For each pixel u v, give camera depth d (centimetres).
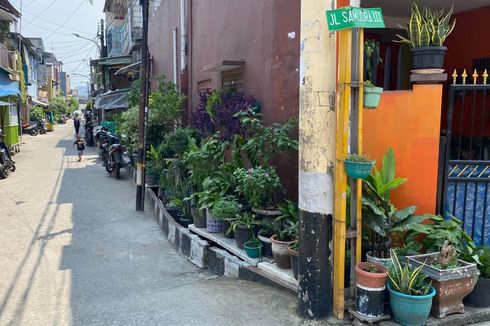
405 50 730
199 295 430
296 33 498
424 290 333
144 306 412
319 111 349
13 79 1947
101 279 518
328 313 366
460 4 716
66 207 908
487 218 425
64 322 394
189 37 1023
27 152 2016
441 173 414
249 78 627
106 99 1920
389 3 712
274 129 494
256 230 508
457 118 757
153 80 1505
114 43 2755
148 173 977
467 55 778
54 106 5353
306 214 361
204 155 622
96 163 1630
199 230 604
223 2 753
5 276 526
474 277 349
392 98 417
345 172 349
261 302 405
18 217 823
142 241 682
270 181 492
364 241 399
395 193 420
